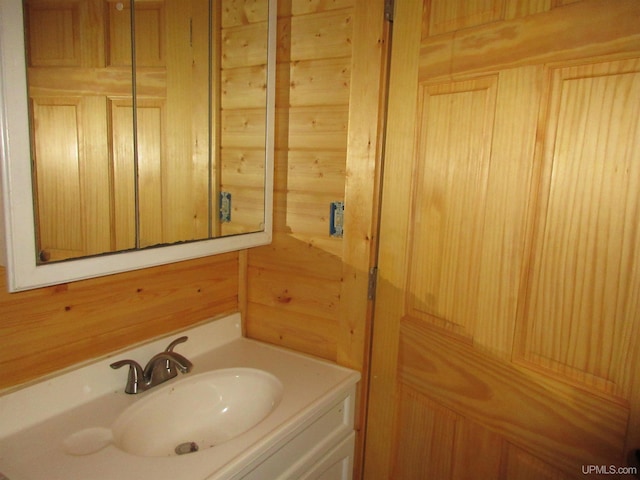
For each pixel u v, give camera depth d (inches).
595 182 33.4
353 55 50.6
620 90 31.7
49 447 37.5
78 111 38.3
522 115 37.5
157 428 45.8
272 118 56.0
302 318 58.9
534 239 37.4
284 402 46.3
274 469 41.8
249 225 56.5
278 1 55.0
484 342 41.9
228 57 52.8
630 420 31.9
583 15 33.4
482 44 40.3
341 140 53.2
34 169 34.5
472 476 44.1
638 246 31.3
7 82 32.2
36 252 35.0
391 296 51.4
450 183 44.0
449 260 44.7
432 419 47.9
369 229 51.7
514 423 39.9
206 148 51.6
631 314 31.8
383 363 53.1
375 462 55.2
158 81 46.3
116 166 42.2
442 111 44.2
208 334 58.2
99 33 39.9
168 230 47.6
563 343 36.0
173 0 47.7
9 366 39.2
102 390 45.9
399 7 47.5
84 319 44.5
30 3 33.8
